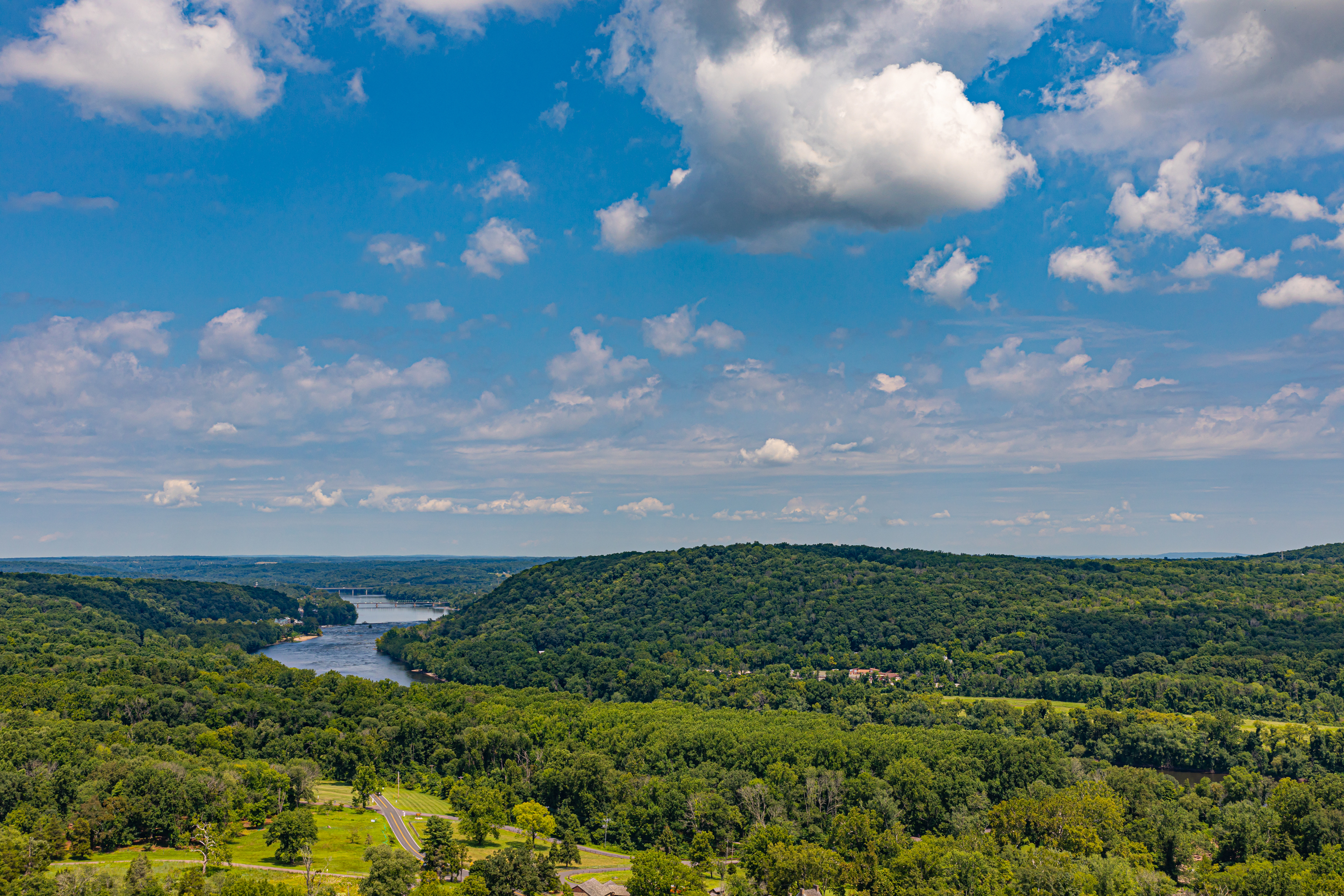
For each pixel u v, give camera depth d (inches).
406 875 6732.3
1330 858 7199.8
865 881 7057.1
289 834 7431.1
